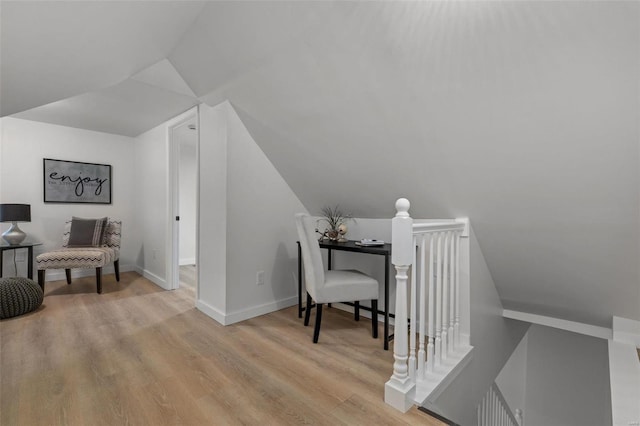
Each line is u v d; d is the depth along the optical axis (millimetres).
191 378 1706
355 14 1404
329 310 2977
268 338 2268
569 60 1147
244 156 2635
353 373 1793
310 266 2254
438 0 1210
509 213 1882
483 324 2324
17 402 1459
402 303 1493
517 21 1139
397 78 1552
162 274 3672
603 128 1263
